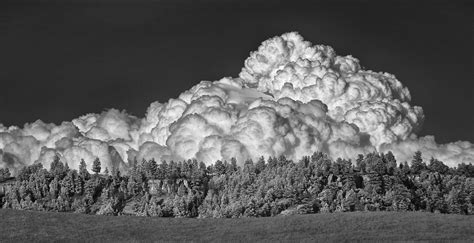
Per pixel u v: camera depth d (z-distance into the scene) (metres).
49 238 122.12
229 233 129.25
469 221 136.88
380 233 126.69
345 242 120.75
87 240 122.12
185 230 131.75
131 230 130.88
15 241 118.94
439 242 120.44
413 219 137.75
